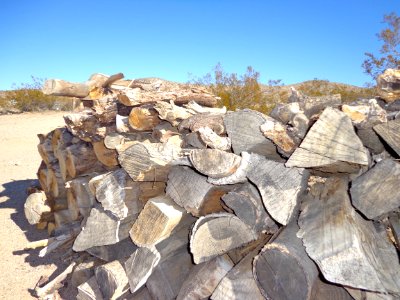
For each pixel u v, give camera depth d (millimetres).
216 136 2564
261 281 1978
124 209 2902
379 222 2215
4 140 12844
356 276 1705
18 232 5109
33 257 4332
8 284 3695
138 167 2748
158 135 3336
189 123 2949
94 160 4363
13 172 8672
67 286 3609
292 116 2533
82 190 4039
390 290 1724
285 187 2127
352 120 2137
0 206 6246
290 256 1857
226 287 2121
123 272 2801
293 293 1866
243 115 2578
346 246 1739
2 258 4289
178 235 2721
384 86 2793
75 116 3803
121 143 3312
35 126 16000
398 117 2328
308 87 15141
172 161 2615
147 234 2582
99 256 3225
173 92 3676
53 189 4922
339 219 1879
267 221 2262
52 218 5043
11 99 22438
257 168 2252
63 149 4578
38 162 9828
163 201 2713
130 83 4195
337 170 2209
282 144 2350
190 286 2357
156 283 2568
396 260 2000
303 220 1991
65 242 4016
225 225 2320
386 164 1936
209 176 2363
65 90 3689
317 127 2082
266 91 14500
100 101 3742
